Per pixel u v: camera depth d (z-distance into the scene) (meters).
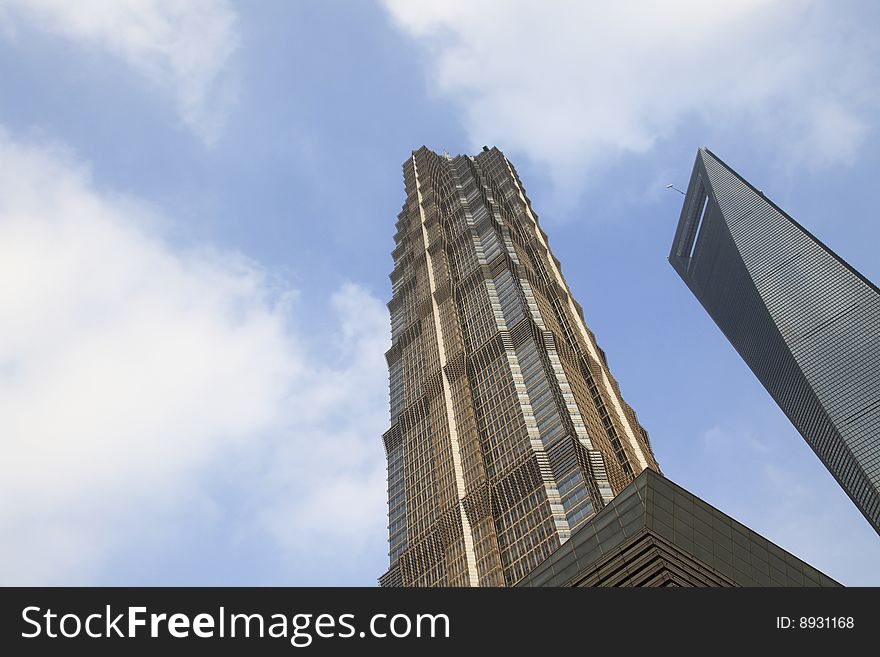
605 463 153.88
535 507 146.62
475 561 145.62
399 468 194.88
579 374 195.00
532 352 187.25
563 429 156.75
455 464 172.00
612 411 187.88
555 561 47.69
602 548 44.34
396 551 169.62
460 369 198.12
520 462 157.88
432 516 167.12
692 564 42.41
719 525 45.50
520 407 172.12
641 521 42.56
